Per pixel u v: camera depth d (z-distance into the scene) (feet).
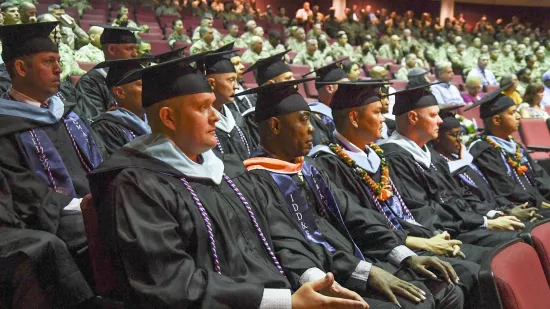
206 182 6.81
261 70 15.80
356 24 55.21
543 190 15.52
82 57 23.00
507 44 50.62
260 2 68.59
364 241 9.02
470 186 13.48
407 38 52.85
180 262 5.92
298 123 8.71
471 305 9.09
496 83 42.39
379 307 7.41
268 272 6.68
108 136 11.47
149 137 6.70
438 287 8.23
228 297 5.83
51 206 8.52
